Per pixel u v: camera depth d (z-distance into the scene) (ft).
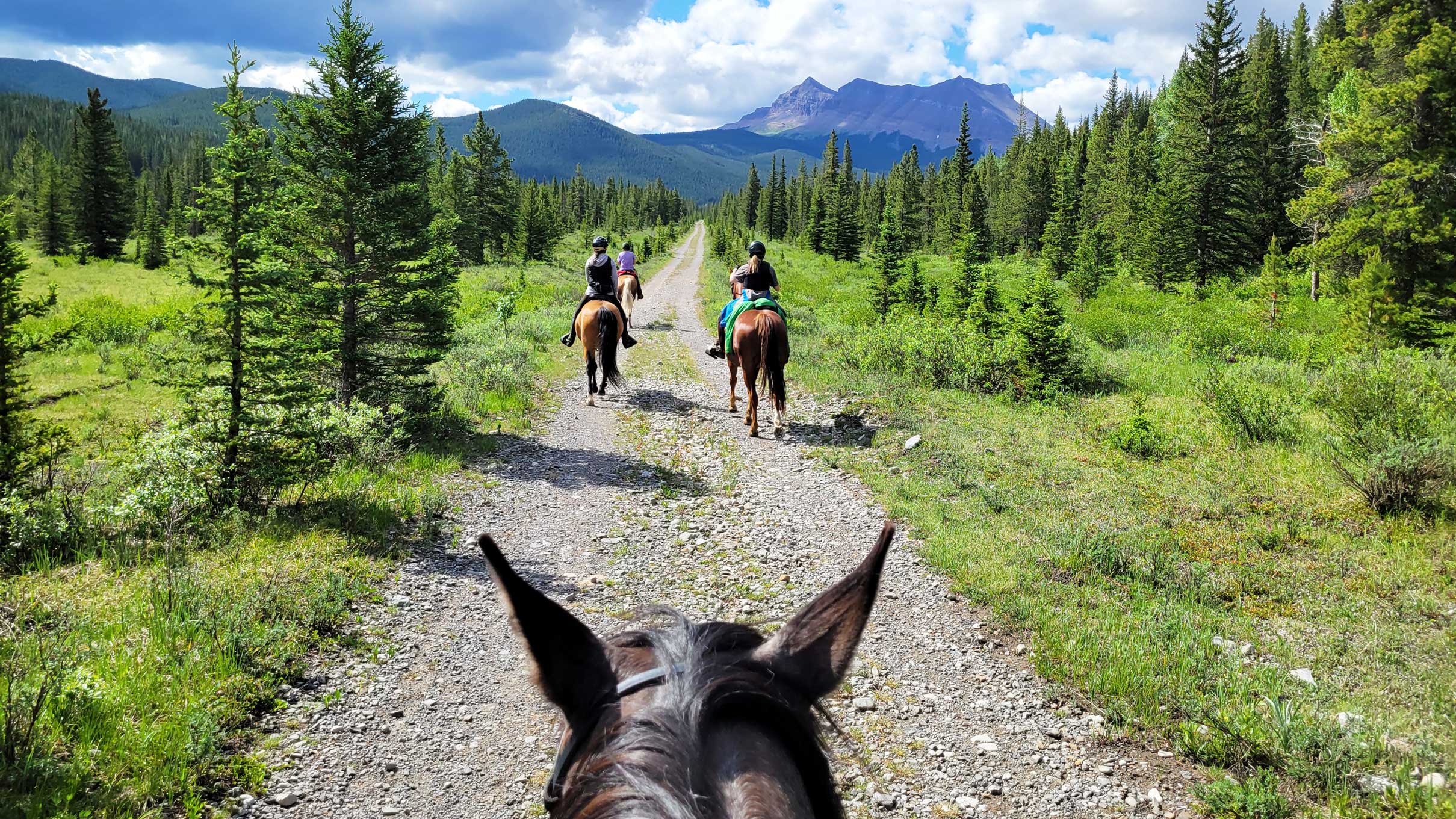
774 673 4.33
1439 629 19.17
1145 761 15.23
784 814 2.97
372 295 36.14
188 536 23.20
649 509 29.53
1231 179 139.13
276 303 31.14
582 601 21.75
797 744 3.84
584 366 59.93
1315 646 18.81
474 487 31.01
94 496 27.48
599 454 36.81
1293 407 39.40
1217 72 137.39
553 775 4.10
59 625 17.66
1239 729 15.39
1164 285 135.23
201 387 27.35
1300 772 14.20
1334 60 84.02
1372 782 13.87
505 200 217.56
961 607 21.75
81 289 134.72
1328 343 62.28
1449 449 25.93
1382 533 24.63
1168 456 34.09
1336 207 82.02
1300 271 115.44
